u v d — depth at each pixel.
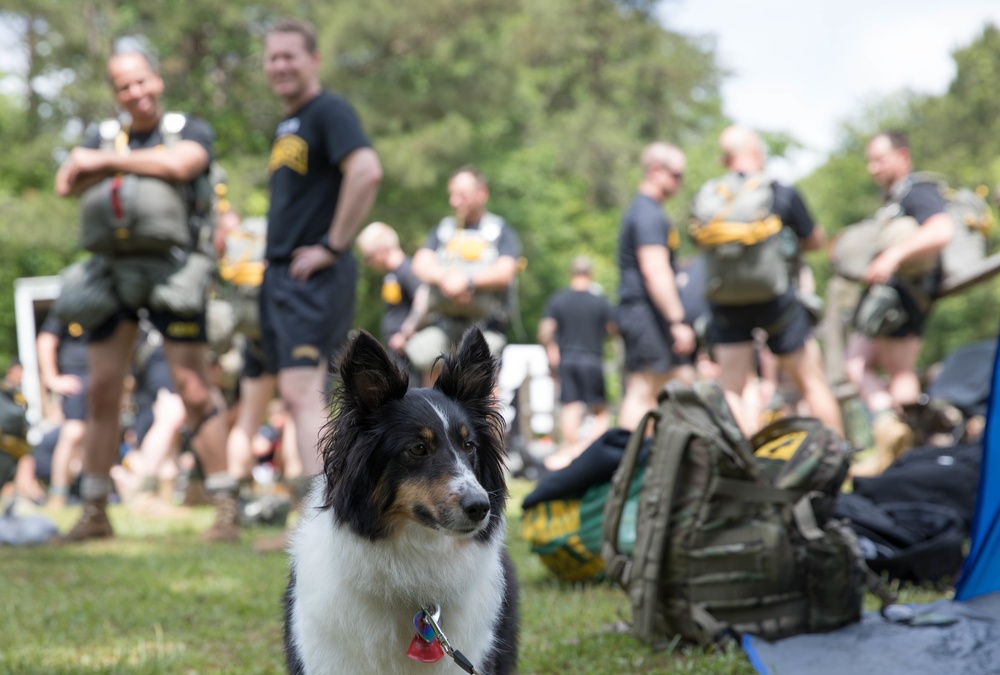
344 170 6.28
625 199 38.91
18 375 12.92
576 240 37.47
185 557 6.57
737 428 4.19
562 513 5.64
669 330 7.97
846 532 4.26
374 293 30.14
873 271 7.28
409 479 3.17
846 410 10.88
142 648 4.44
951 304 37.81
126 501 12.47
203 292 7.16
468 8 27.75
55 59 26.34
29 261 29.25
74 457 12.59
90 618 4.97
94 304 6.96
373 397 3.27
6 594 5.46
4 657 4.24
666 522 4.15
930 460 6.36
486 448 3.47
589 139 38.38
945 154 49.78
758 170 7.00
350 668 3.09
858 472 8.37
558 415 15.45
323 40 26.38
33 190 28.66
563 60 41.47
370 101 27.91
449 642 3.13
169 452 11.02
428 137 26.95
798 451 4.27
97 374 7.20
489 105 29.30
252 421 8.48
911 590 5.12
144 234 6.75
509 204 34.50
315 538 3.18
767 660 3.90
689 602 4.15
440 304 8.35
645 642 4.19
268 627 4.86
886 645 3.99
